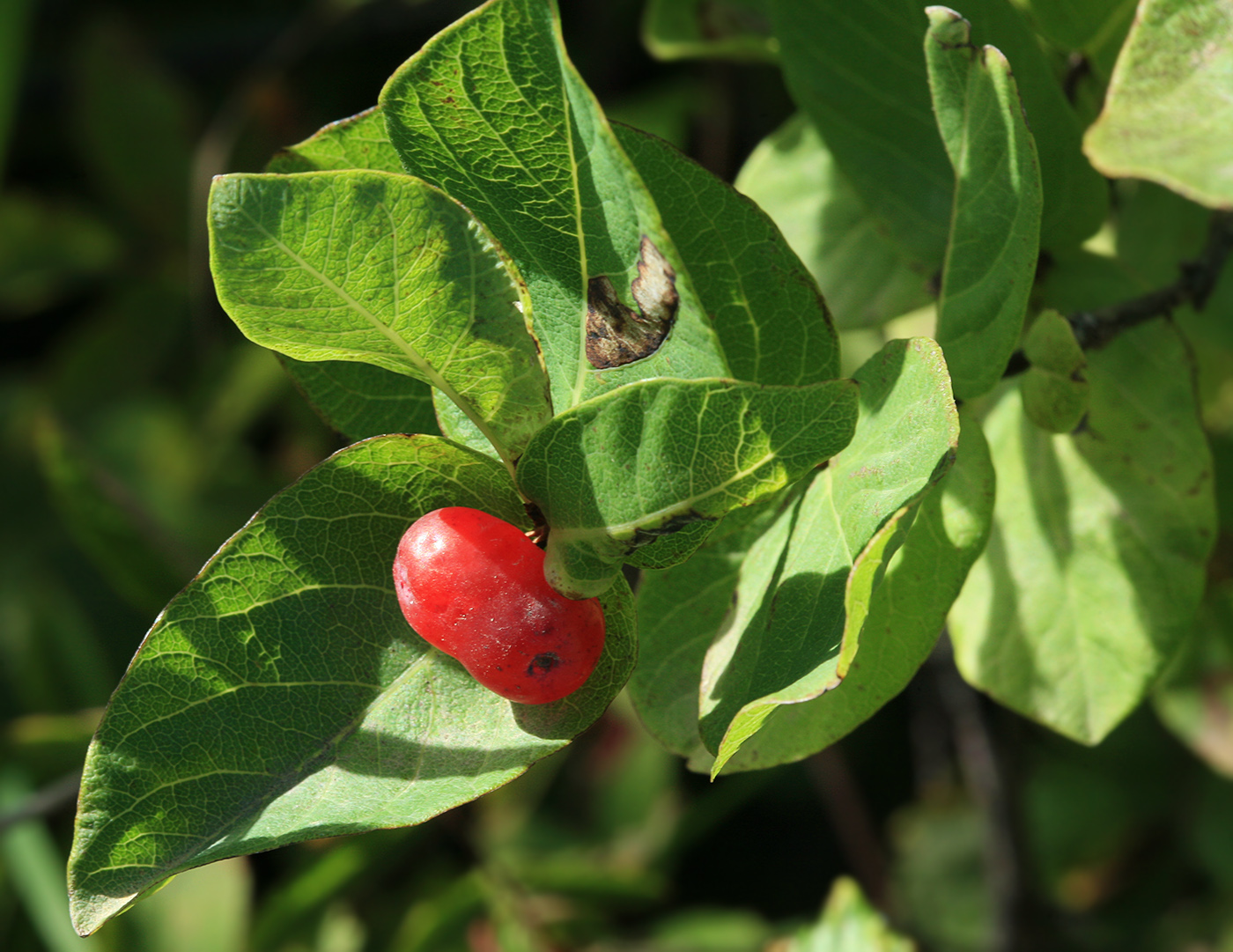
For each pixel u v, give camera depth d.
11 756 0.40
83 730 0.40
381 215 0.22
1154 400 0.26
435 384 0.23
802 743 0.24
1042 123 0.26
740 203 0.24
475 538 0.23
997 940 0.41
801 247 0.28
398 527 0.24
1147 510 0.26
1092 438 0.26
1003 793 0.39
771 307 0.24
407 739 0.23
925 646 0.24
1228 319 0.29
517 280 0.23
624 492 0.23
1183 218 0.28
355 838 0.41
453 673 0.24
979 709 0.38
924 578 0.24
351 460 0.23
